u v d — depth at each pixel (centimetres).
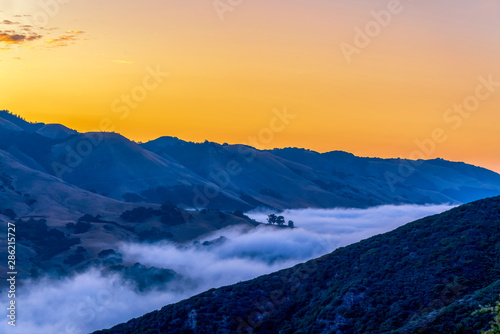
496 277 7888
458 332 6312
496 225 9088
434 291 7944
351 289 8712
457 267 8281
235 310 9125
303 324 8612
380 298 8312
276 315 9131
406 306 7906
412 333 6625
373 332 7638
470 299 6912
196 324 8900
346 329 8012
